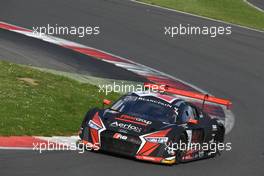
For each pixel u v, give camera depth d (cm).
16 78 7600
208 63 11469
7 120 5594
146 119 5097
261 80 11019
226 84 10419
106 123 4966
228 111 8969
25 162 4303
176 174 4681
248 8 18125
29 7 13175
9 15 12250
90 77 9150
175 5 16162
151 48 11762
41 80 7838
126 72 9938
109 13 13775
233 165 5581
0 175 3850
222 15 16250
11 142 4959
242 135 7562
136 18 13775
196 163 5381
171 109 5316
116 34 12244
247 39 13888
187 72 10712
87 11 13600
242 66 11675
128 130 4888
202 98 5819
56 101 6988
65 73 8981
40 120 5953
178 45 12275
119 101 5394
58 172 4147
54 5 13662
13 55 9319
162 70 10600
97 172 4322
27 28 11475
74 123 6281
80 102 7294
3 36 10450
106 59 10462
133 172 4494
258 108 9381
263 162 5975
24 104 6384
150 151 4841
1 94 6562
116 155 4997
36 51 9931
